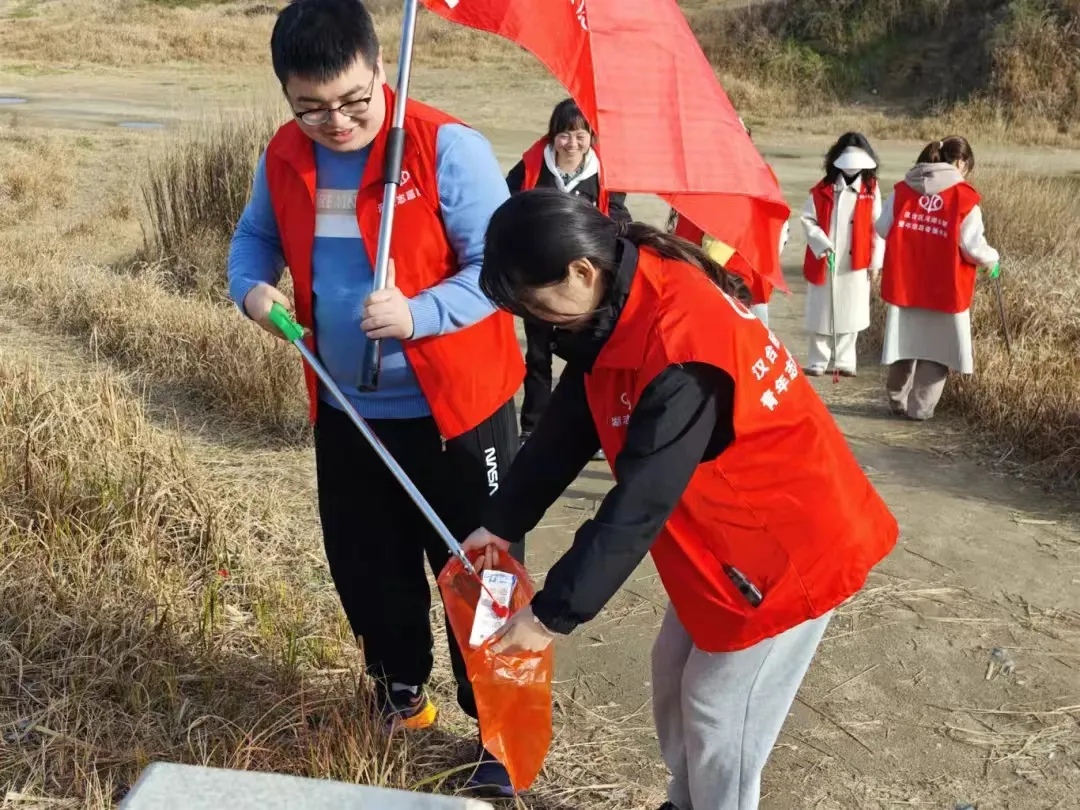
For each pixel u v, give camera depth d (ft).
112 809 8.57
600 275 6.68
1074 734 11.16
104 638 10.69
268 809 4.37
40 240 31.83
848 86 74.38
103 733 9.60
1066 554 15.16
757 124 68.74
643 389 6.73
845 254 23.12
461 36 94.79
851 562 7.45
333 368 9.09
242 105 37.01
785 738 11.12
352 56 7.95
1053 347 22.90
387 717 10.05
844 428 20.43
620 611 13.64
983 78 69.26
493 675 7.39
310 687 10.59
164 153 33.30
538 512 8.07
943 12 74.54
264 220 9.50
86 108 65.36
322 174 8.78
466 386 8.93
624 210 17.95
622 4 8.63
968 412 20.68
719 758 7.93
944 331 19.99
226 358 19.40
